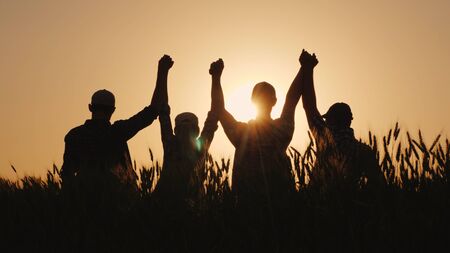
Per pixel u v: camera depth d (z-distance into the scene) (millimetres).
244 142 5855
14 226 5113
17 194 5449
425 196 4504
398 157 4613
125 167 6340
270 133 5828
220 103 6184
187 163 5938
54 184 5484
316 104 6004
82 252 4941
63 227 5020
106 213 5133
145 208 5078
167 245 4742
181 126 6324
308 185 4785
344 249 4355
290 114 6008
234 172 5789
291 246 4457
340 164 4770
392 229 4281
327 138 5086
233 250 4625
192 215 5055
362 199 4598
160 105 6523
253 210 4836
